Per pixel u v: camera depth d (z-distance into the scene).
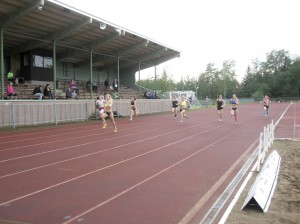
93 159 9.78
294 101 97.50
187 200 6.07
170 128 19.30
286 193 6.51
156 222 5.04
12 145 12.61
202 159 9.86
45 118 21.55
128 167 8.71
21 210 5.49
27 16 22.30
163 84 85.12
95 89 33.59
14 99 20.62
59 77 35.34
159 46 35.81
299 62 117.31
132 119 27.53
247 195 6.14
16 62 30.28
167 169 8.51
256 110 41.69
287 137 15.08
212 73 122.31
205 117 29.16
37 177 7.63
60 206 5.70
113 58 36.72
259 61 131.00
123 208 5.63
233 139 14.32
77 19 23.75
